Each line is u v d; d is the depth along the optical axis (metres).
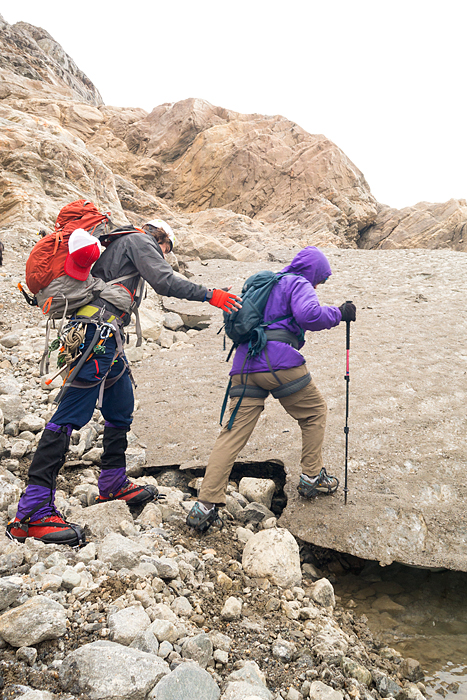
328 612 2.65
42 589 2.11
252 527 3.28
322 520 3.15
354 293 8.05
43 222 9.55
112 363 2.78
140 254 2.81
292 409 3.22
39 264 2.65
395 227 23.58
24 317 6.53
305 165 22.41
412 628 2.68
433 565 2.84
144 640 1.94
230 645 2.19
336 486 3.36
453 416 4.20
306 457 3.28
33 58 28.52
